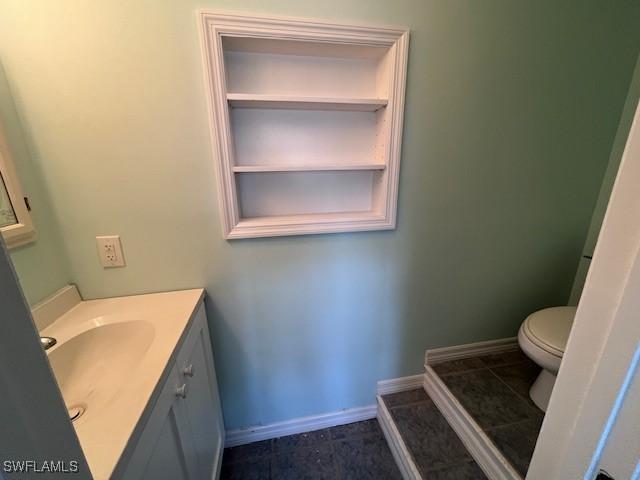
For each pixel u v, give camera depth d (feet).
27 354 0.86
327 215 3.92
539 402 4.17
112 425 1.67
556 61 3.82
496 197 4.31
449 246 4.42
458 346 5.11
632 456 1.08
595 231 4.79
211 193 3.41
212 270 3.70
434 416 4.57
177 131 3.14
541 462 1.59
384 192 3.80
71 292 3.24
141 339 2.85
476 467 3.78
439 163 3.93
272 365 4.34
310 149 3.78
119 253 3.36
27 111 2.76
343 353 4.58
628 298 1.04
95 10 2.68
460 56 3.54
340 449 4.50
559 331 3.74
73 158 2.98
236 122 3.52
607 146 4.40
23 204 2.73
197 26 2.85
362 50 3.36
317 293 4.14
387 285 4.38
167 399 2.23
